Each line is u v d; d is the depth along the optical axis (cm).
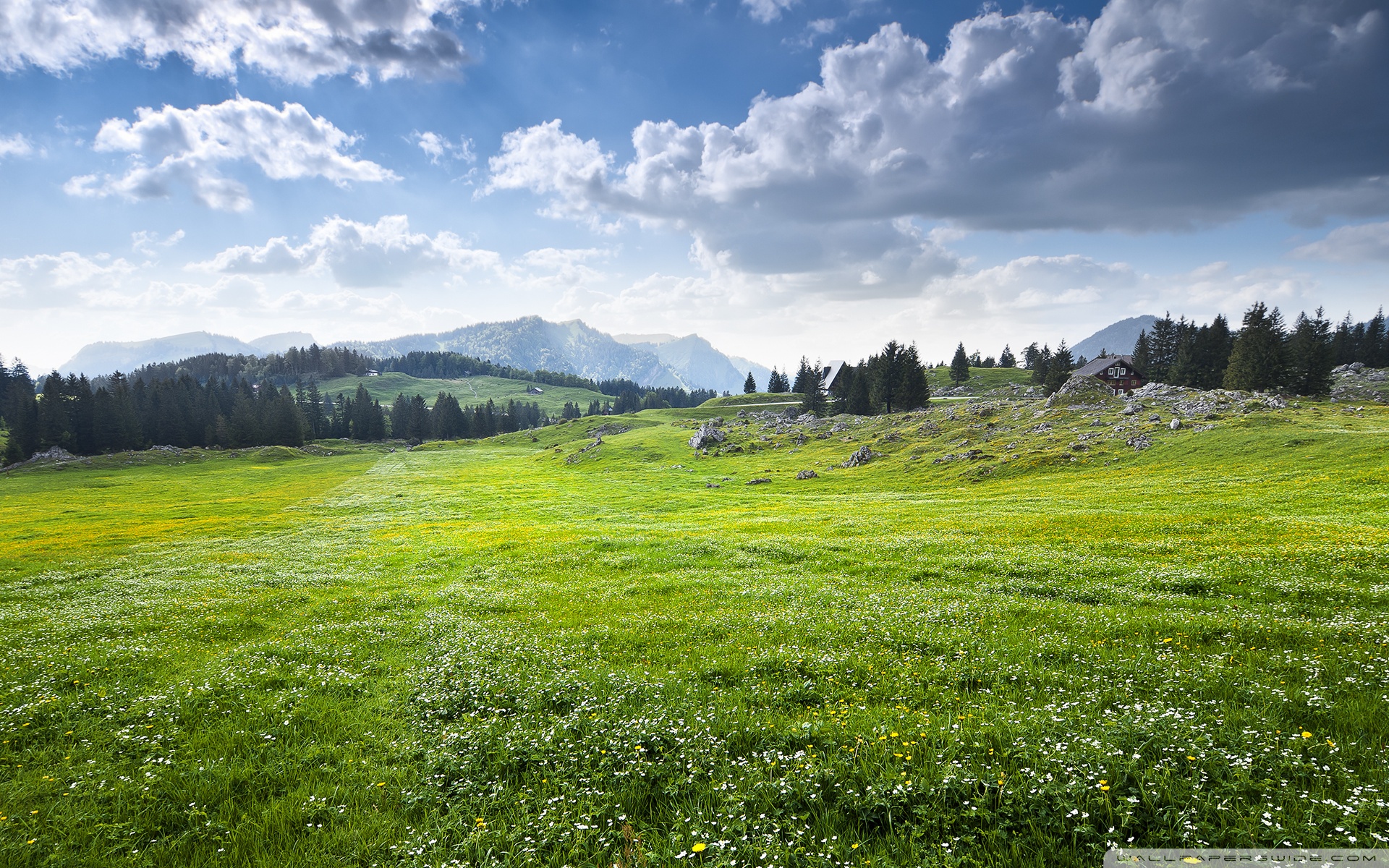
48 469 13275
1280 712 940
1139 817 686
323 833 841
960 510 4788
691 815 809
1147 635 1470
